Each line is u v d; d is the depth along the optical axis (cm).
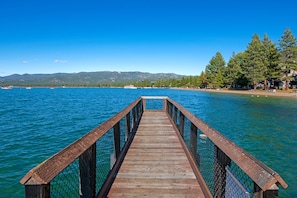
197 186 284
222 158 196
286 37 3941
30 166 623
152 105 2262
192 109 2098
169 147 462
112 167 330
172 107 735
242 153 147
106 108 2336
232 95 4088
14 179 538
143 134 582
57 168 128
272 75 4106
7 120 1491
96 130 232
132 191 270
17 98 4134
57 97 4525
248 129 1155
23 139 941
